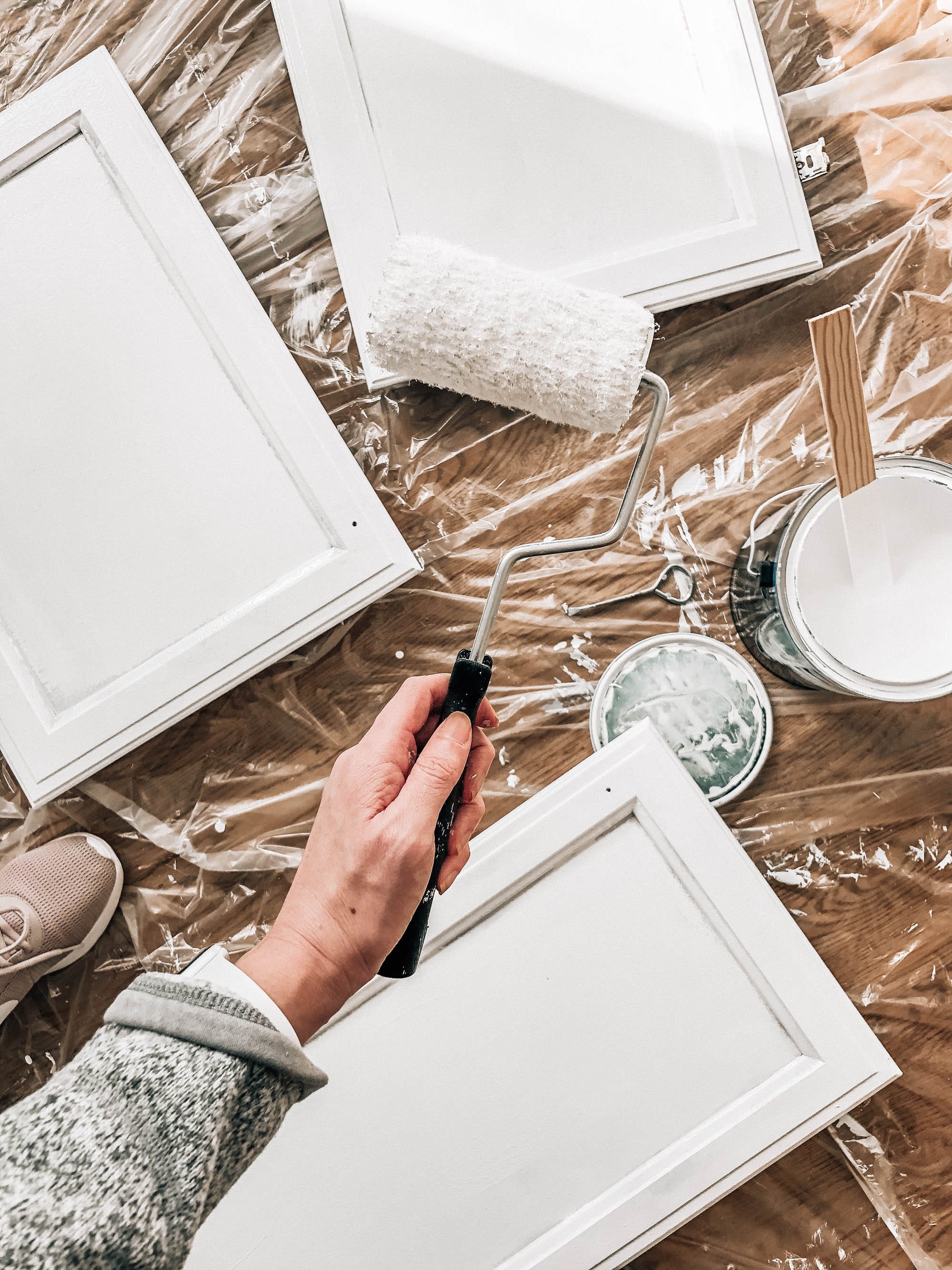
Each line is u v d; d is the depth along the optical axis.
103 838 0.81
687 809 0.72
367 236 0.74
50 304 0.76
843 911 0.77
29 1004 0.81
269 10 0.78
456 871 0.56
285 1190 0.71
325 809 0.52
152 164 0.75
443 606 0.80
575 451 0.79
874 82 0.77
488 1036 0.72
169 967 0.81
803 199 0.73
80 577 0.77
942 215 0.77
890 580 0.67
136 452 0.76
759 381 0.78
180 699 0.76
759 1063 0.71
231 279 0.75
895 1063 0.75
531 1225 0.71
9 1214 0.32
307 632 0.76
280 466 0.76
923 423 0.78
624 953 0.72
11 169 0.76
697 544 0.79
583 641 0.79
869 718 0.77
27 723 0.77
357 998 0.72
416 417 0.79
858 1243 0.76
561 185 0.73
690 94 0.72
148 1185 0.34
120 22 0.79
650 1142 0.71
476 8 0.73
